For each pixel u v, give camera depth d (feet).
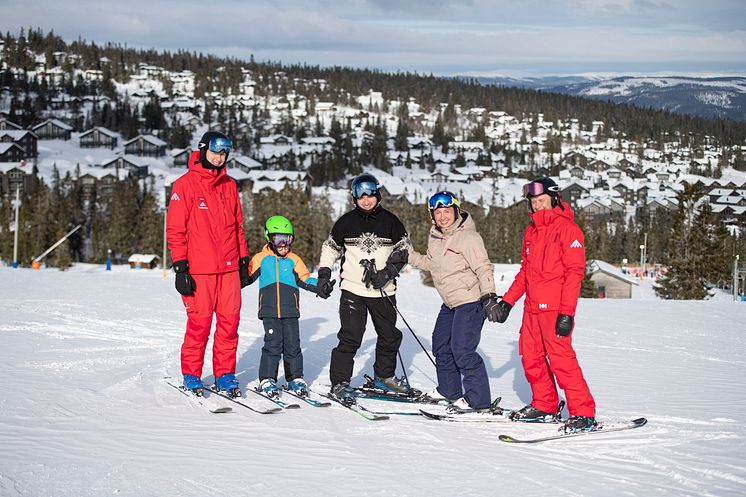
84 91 513.45
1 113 398.21
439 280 16.67
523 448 13.43
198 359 17.87
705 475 11.76
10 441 12.93
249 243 180.34
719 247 119.75
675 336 32.94
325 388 18.56
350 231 17.93
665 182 526.16
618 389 19.51
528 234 15.53
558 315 14.74
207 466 11.74
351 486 10.89
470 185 453.58
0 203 208.64
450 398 17.40
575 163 601.62
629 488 11.08
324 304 46.75
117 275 76.33
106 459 12.00
